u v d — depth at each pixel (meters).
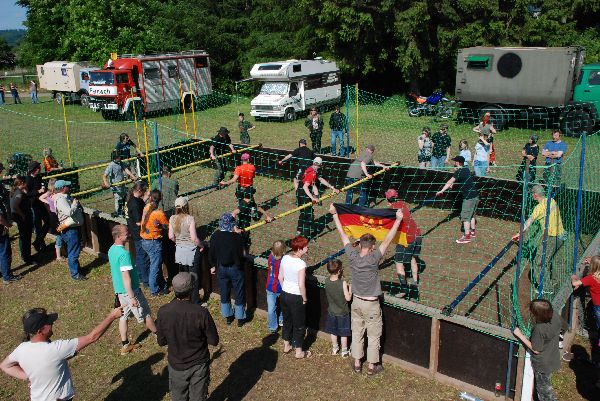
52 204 9.96
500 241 10.25
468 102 22.66
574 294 6.97
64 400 4.63
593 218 10.37
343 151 16.94
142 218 8.27
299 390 6.22
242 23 36.00
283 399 6.09
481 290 8.27
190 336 4.90
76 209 8.98
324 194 13.64
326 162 14.15
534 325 5.38
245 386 6.32
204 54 29.81
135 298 6.61
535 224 8.34
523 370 5.63
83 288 8.97
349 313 6.57
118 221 9.58
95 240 10.20
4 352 7.23
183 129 23.42
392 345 6.61
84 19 33.75
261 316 7.88
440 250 9.90
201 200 13.39
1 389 6.46
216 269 7.41
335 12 26.19
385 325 6.61
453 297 8.04
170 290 8.82
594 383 6.18
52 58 37.47
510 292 8.12
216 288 8.49
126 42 33.03
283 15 34.00
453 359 6.16
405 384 6.26
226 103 32.34
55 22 37.03
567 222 10.04
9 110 30.41
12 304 8.51
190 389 5.08
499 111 20.80
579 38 26.30
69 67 31.69
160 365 6.84
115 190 11.80
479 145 12.62
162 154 15.66
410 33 26.09
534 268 7.90
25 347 4.51
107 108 25.89
